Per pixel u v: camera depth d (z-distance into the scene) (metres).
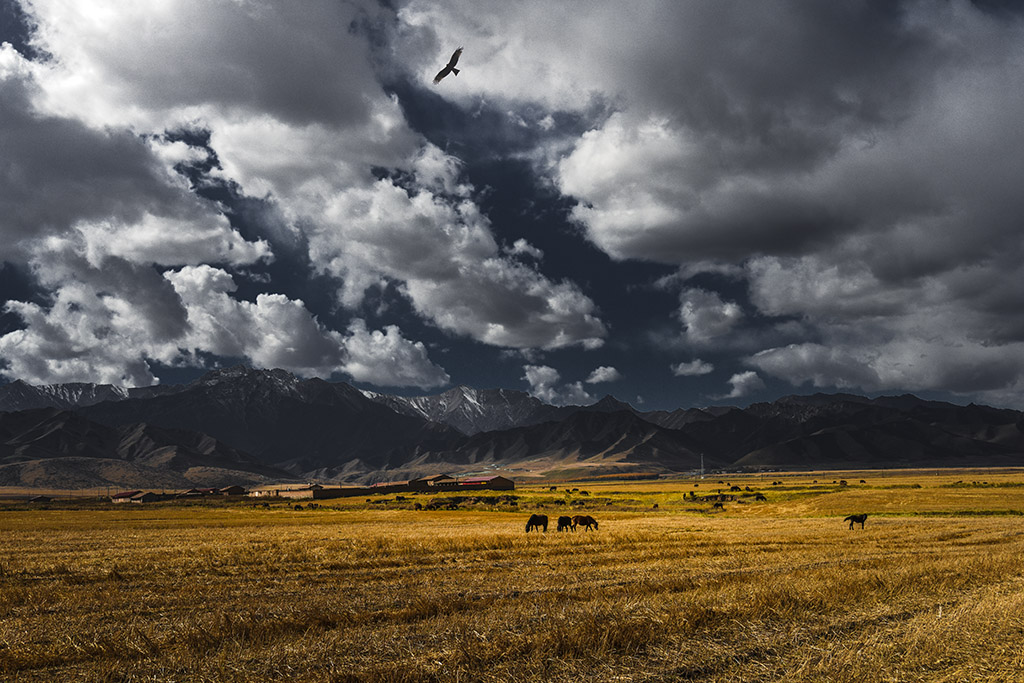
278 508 153.00
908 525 60.09
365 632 14.30
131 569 30.02
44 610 19.14
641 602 16.61
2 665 12.66
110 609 19.22
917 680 10.32
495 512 117.06
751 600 16.06
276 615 16.58
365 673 11.07
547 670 11.25
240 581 26.16
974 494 100.56
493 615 15.14
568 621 13.94
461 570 28.39
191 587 23.88
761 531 54.16
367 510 134.38
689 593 18.45
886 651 11.65
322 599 19.94
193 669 11.91
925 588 18.14
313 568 30.20
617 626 13.32
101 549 41.81
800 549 36.84
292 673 11.41
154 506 174.25
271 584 24.94
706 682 10.72
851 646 12.12
